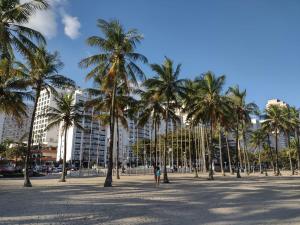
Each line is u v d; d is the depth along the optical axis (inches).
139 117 1459.2
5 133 4466.0
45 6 806.5
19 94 1058.1
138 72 1061.1
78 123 1477.6
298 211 487.5
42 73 1038.4
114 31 1050.1
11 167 1861.5
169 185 1092.5
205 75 1572.3
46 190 870.4
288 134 2534.5
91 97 1358.3
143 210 492.7
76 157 4845.0
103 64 1071.0
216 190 877.2
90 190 870.4
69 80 1080.2
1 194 751.1
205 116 1574.8
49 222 384.5
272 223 388.5
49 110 1401.3
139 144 3595.0
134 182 1277.1
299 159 3230.8
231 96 1888.5
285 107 2397.9
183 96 1304.1
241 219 416.2
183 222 393.1
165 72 1286.9
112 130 1061.1
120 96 1344.7
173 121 1437.0
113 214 450.3
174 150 3344.0
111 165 1038.4
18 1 805.2
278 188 952.9
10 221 388.2
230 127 2000.5
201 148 3176.7
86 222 387.2
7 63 916.0
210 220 407.8
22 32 823.7
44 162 4658.0
